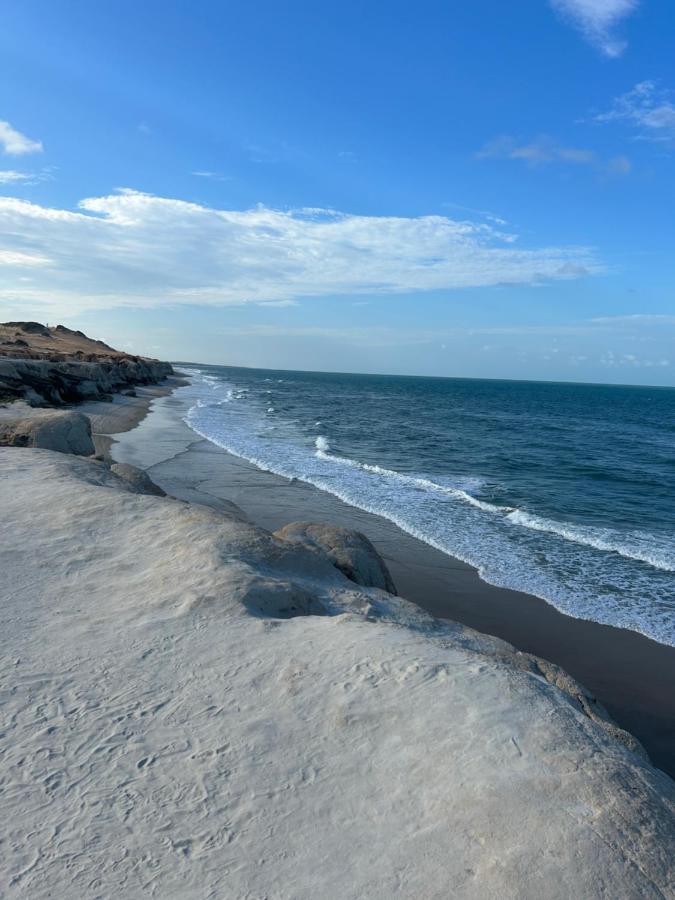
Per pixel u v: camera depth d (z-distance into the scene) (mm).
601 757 3861
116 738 4301
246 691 4855
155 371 90062
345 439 38156
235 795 3691
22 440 18422
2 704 4754
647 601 12375
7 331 78812
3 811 3615
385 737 4129
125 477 13781
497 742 3980
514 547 15727
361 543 10461
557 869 2980
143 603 6645
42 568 7738
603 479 27438
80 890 3049
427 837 3242
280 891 2980
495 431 48531
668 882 2967
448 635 7266
